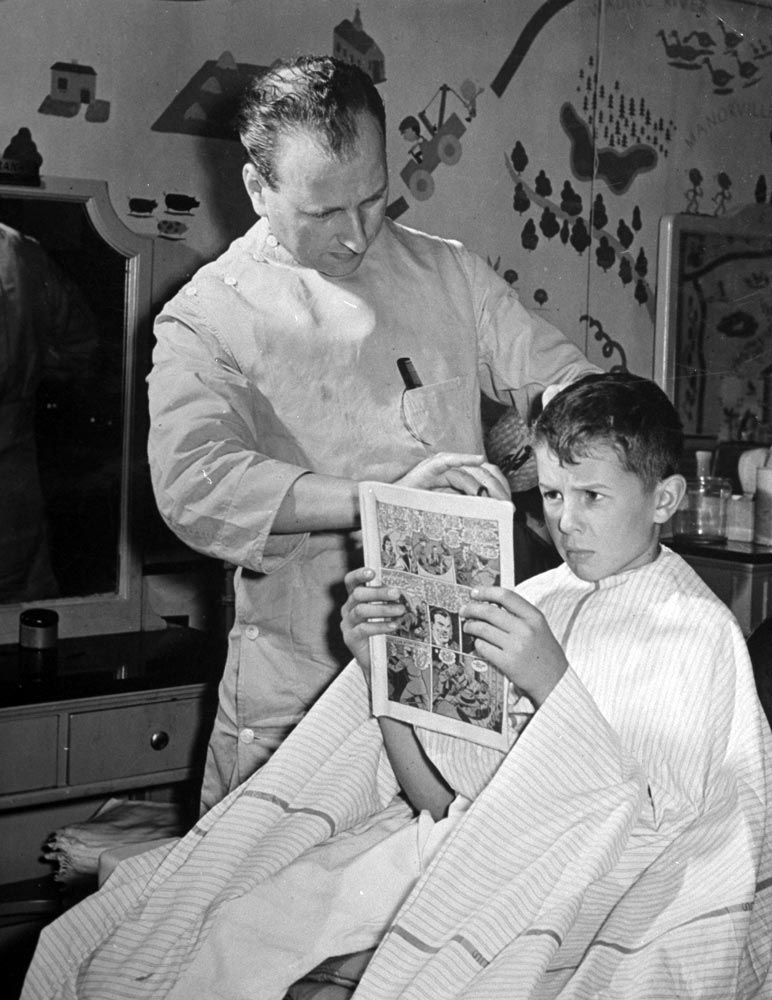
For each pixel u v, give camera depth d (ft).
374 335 5.89
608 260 10.60
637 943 3.78
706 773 4.01
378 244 6.05
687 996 3.67
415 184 9.41
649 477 4.31
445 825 4.22
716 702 4.09
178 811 7.85
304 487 5.29
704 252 11.05
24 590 8.14
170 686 7.84
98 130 8.06
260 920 4.16
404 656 4.23
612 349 10.73
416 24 9.25
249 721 5.98
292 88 5.28
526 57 9.87
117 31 8.04
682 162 10.98
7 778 7.38
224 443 5.41
